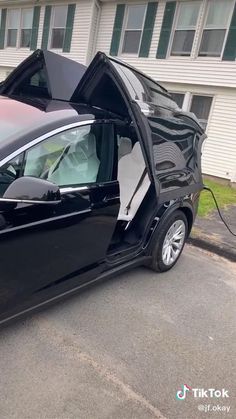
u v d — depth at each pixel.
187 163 3.97
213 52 10.32
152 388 2.42
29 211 2.29
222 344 2.99
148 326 3.08
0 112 2.60
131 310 3.27
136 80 3.27
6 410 2.09
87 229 2.78
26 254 2.35
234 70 9.88
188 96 10.88
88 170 2.80
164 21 10.86
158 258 3.90
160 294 3.63
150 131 3.18
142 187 3.67
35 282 2.50
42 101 2.98
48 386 2.30
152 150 3.22
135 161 3.59
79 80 3.41
